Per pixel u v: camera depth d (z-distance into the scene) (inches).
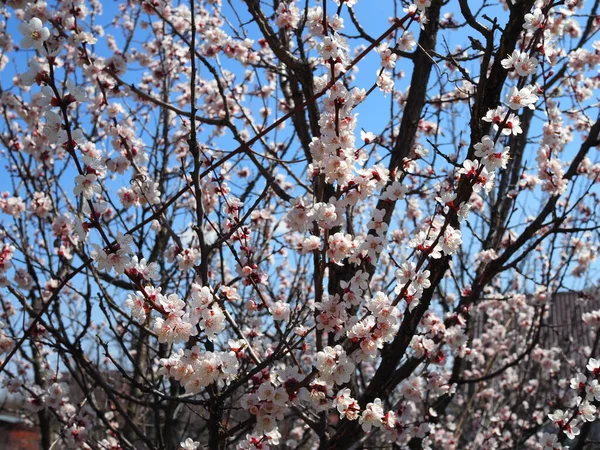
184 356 99.0
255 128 188.4
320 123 115.4
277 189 178.7
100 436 228.4
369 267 148.3
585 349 346.9
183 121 195.9
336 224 114.4
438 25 173.3
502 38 121.7
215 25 241.1
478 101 121.0
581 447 166.9
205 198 161.8
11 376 168.2
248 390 109.4
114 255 94.7
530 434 232.4
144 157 146.9
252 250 139.6
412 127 167.9
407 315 127.3
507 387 321.4
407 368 151.8
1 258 155.3
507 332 334.3
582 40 209.8
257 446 112.0
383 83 123.3
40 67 92.0
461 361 190.7
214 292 108.0
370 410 104.7
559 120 188.9
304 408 136.8
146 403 141.1
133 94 203.8
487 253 190.5
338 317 114.7
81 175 94.1
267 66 196.7
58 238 181.0
